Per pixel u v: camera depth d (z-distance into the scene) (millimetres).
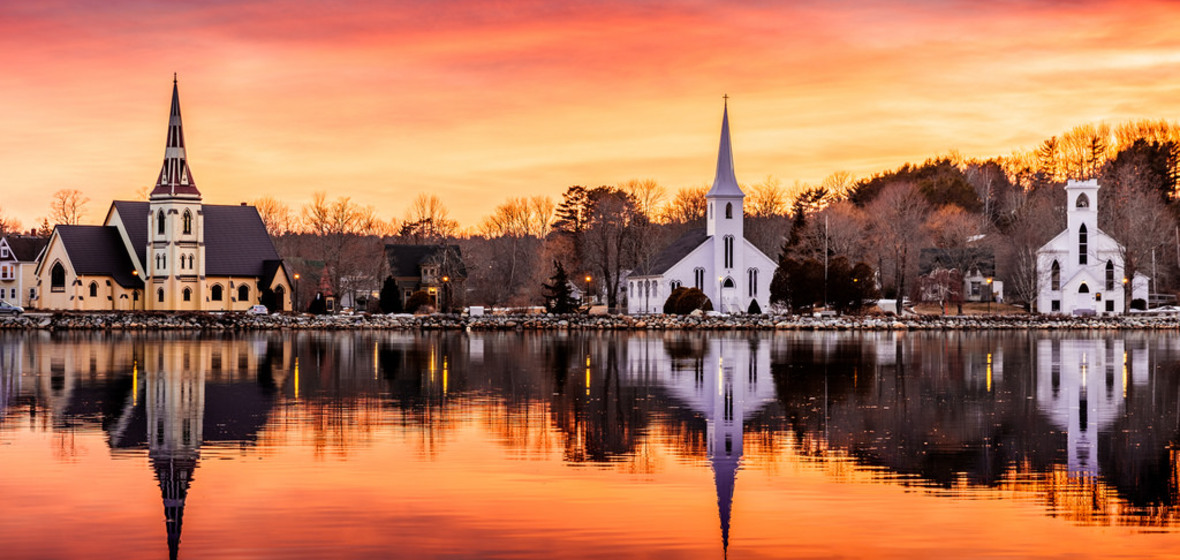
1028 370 69750
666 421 46688
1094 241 148375
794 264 142500
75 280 152375
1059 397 55156
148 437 42344
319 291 181875
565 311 146250
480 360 77625
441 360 77500
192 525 30109
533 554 27859
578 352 86250
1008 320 136125
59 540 28875
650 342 102188
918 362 76125
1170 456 38969
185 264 153375
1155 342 102625
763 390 57812
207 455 38812
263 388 58594
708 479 35406
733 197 154625
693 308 145250
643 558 27641
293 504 32094
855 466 37406
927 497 33125
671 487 34281
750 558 27672
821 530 29828
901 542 28797
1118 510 31672
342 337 112562
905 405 51938
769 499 32906
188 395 55219
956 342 102625
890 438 42656
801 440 42156
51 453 39125
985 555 27812
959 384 61031
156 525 30109
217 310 155375
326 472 36125
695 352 86500
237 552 27953
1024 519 30781
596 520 30688
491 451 39781
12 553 27875
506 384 60719
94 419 46906
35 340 105250
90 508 31672
